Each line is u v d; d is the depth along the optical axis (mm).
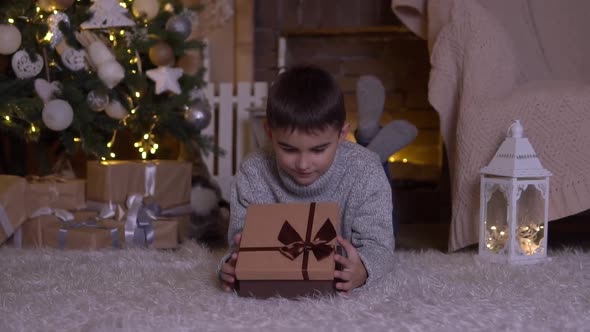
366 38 3273
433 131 3221
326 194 1344
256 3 3258
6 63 2119
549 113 1758
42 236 1901
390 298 1194
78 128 2010
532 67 2211
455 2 1942
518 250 1644
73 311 1109
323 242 1181
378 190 1335
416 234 2490
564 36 2256
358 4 3117
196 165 2492
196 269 1490
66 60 2053
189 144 2338
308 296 1179
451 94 1927
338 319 1056
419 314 1085
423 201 2945
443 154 2926
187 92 2301
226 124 3141
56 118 1927
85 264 1561
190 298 1201
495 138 1792
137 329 1000
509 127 1738
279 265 1159
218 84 3234
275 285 1178
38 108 1950
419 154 3227
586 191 1719
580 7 2283
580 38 2258
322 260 1161
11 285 1324
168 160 2324
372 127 1855
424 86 3230
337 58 3307
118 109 2100
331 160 1242
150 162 2066
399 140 1817
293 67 1282
